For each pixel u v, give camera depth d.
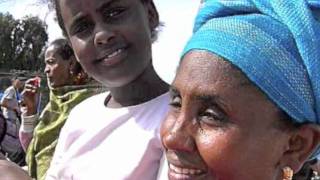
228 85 1.21
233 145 1.21
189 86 1.25
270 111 1.22
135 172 2.01
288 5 1.26
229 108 1.21
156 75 2.21
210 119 1.23
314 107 1.26
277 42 1.23
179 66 1.32
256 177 1.23
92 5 2.10
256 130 1.21
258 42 1.22
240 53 1.21
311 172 1.61
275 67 1.21
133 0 2.13
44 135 3.27
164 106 2.09
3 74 10.82
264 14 1.28
